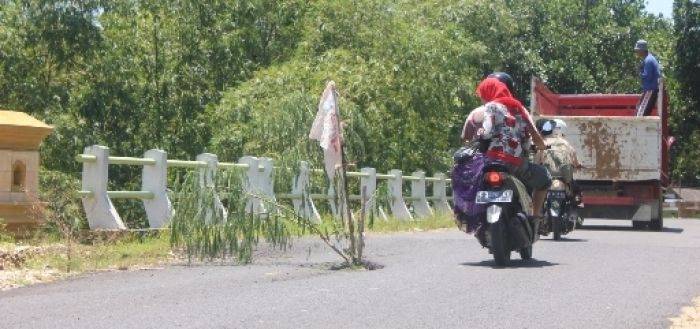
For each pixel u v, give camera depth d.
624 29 56.75
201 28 38.66
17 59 34.47
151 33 37.50
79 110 35.16
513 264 12.74
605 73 55.06
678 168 57.12
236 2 39.06
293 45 41.31
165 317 8.12
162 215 16.20
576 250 15.29
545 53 54.31
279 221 12.96
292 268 12.23
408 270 11.88
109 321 7.93
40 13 34.25
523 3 54.34
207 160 17.61
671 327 8.05
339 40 39.50
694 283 10.93
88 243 14.35
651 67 24.77
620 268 12.32
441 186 30.98
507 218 12.45
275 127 14.44
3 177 13.84
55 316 8.22
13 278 10.90
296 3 41.66
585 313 8.54
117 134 36.06
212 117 35.53
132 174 35.12
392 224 21.62
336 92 13.12
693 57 55.34
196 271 11.86
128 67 36.50
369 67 37.88
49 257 12.61
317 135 13.11
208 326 7.69
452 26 40.03
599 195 25.02
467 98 40.06
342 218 13.18
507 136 12.52
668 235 21.25
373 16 39.62
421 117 38.75
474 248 15.30
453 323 7.91
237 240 12.79
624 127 24.62
